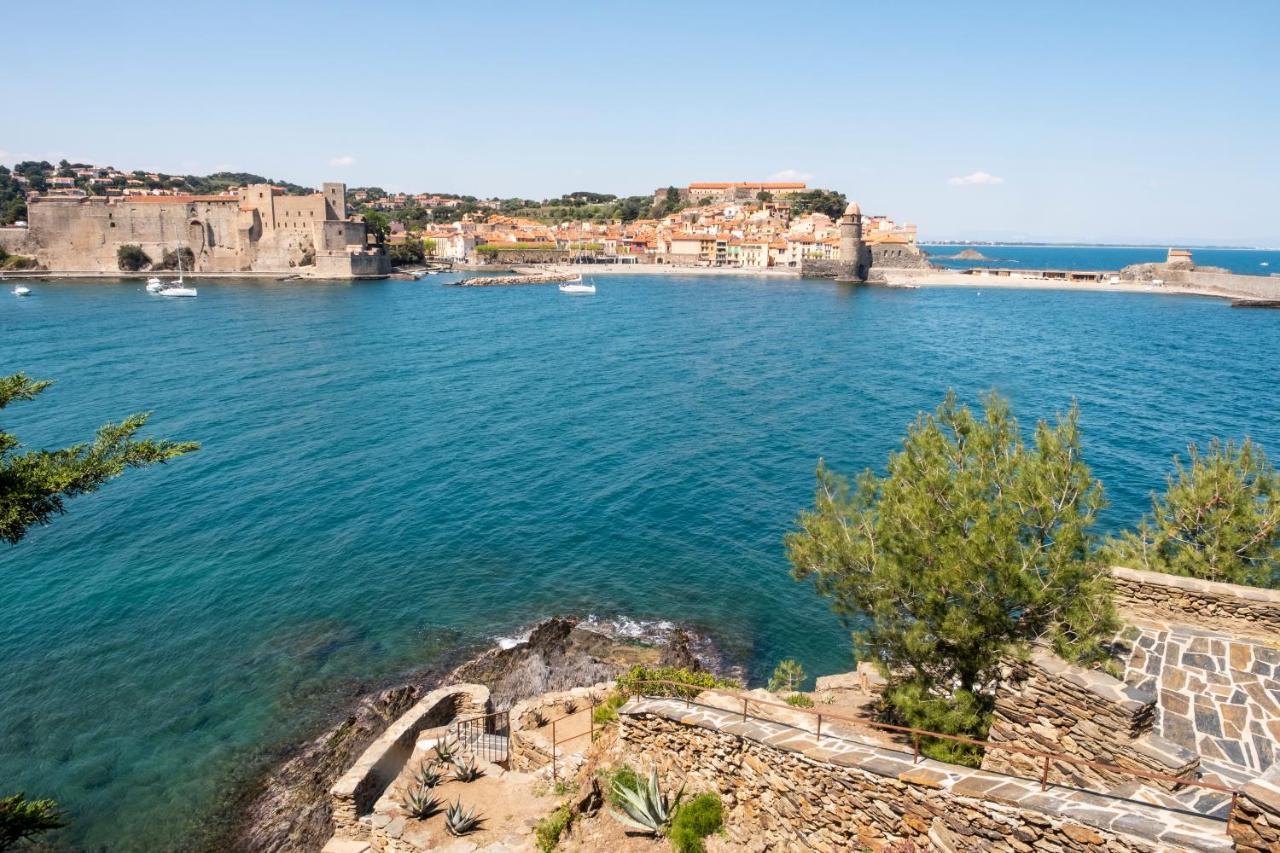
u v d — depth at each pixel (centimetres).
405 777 1905
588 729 2073
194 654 3262
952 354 10894
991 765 1248
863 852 1160
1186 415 7075
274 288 19862
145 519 4647
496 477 5456
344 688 3044
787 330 13550
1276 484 1955
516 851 1545
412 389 8381
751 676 3131
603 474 5528
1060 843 926
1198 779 1035
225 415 7062
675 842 1404
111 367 9131
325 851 1816
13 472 1368
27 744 2703
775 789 1313
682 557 4191
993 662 1434
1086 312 17112
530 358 10519
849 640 3412
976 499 1539
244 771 2588
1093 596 1382
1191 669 1338
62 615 3541
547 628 3472
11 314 13938
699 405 7688
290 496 5047
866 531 1672
